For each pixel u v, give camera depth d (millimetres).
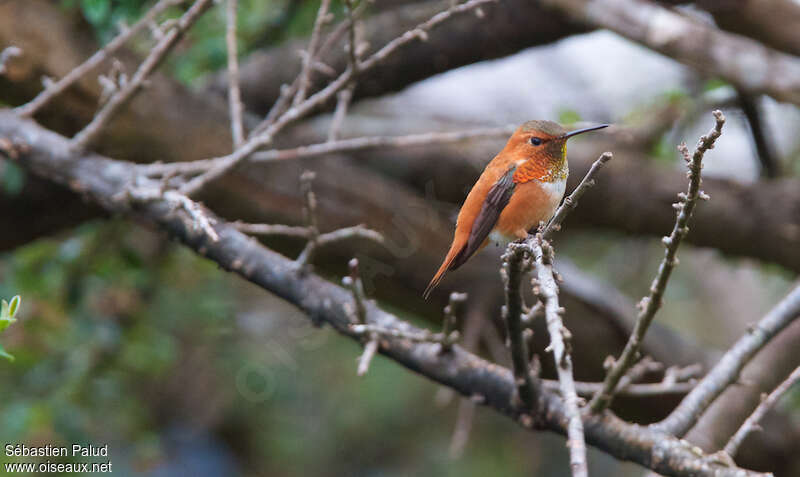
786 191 11969
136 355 12094
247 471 20844
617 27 9938
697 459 5293
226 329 13469
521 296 5141
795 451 11344
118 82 7809
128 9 10273
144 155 10133
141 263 11727
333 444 21109
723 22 11242
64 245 11617
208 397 19250
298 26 12633
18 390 11805
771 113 15805
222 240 6930
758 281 19375
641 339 5191
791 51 11125
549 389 6066
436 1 11461
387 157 11812
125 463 13414
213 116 10562
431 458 20594
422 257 11328
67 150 7820
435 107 14945
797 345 9320
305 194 6570
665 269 4703
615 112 14344
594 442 5637
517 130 7109
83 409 11609
